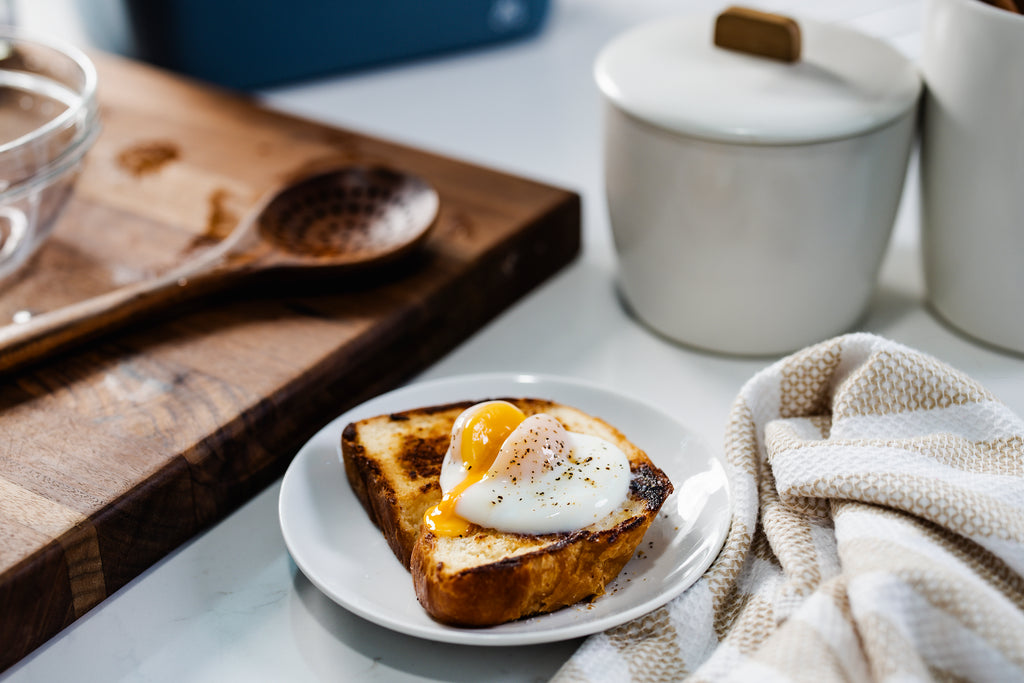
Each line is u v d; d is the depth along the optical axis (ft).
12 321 2.43
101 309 2.33
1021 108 2.21
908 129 2.30
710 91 2.31
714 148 2.24
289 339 2.36
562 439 2.03
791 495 2.04
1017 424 2.06
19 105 2.88
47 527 1.99
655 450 2.19
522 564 1.89
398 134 3.41
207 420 2.18
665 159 2.30
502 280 2.64
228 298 2.47
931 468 2.01
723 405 2.36
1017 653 1.77
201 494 2.15
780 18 2.37
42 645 1.99
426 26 3.83
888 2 3.65
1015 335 2.40
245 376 2.27
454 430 2.06
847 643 1.82
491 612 1.91
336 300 2.47
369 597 1.98
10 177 2.40
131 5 3.54
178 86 3.36
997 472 2.02
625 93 2.33
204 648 1.98
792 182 2.25
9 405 2.23
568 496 1.98
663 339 2.55
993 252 2.35
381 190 2.66
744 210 2.28
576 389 2.28
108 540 2.03
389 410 2.26
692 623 1.94
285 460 2.28
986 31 2.21
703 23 2.57
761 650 1.82
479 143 3.35
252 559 2.11
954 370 2.11
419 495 2.03
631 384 2.42
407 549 2.00
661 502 2.02
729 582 1.98
